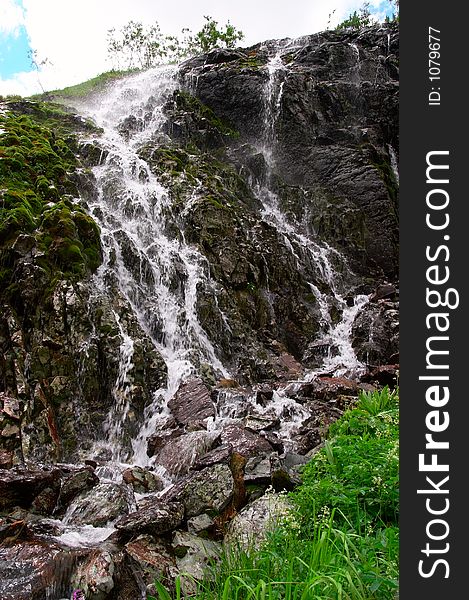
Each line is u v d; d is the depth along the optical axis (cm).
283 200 1575
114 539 470
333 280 1431
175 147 1515
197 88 1839
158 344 941
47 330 773
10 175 971
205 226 1191
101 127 1555
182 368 884
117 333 820
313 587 315
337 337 1231
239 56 1988
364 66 1998
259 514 488
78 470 583
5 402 670
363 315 1264
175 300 1015
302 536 421
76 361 776
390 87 1947
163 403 799
